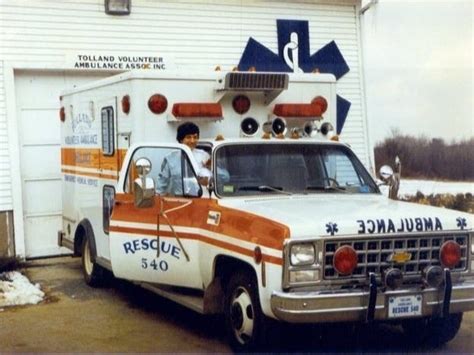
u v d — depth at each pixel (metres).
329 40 13.38
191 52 12.40
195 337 7.23
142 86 7.78
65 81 11.73
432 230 6.18
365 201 6.88
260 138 7.46
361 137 13.68
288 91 8.24
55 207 11.71
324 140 7.63
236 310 6.48
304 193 7.12
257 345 6.19
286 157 7.32
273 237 5.87
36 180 11.59
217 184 6.91
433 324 6.79
